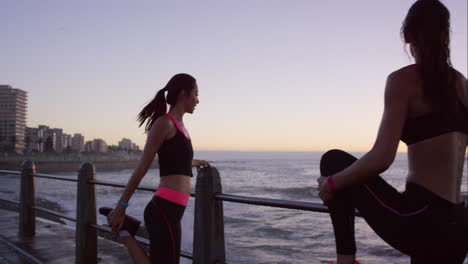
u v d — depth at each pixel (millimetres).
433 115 1086
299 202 1729
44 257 4266
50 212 4613
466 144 1146
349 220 1254
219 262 2338
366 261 8992
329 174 1287
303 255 9133
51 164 122938
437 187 1069
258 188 43250
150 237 2150
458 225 1056
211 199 2326
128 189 2109
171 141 2125
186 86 2242
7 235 5367
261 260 8203
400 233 1113
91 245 3777
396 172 80812
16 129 197000
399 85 1126
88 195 3783
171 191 2125
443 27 1151
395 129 1101
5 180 61125
